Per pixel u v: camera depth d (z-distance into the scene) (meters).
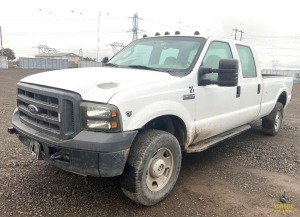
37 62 70.56
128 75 3.83
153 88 3.59
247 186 4.37
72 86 3.31
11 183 4.12
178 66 4.38
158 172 3.67
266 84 6.28
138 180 3.42
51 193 3.90
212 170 4.93
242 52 5.61
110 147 3.12
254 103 5.89
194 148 4.46
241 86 5.30
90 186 4.13
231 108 5.11
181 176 4.63
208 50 4.66
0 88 18.33
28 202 3.66
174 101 3.87
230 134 5.42
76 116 3.21
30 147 3.76
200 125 4.39
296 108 13.80
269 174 4.86
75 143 3.17
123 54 5.26
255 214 3.61
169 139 3.71
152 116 3.52
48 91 3.38
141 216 3.48
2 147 5.58
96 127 3.19
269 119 7.06
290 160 5.58
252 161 5.45
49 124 3.47
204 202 3.85
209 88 4.49
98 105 3.16
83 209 3.57
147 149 3.44
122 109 3.21
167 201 3.83
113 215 3.48
